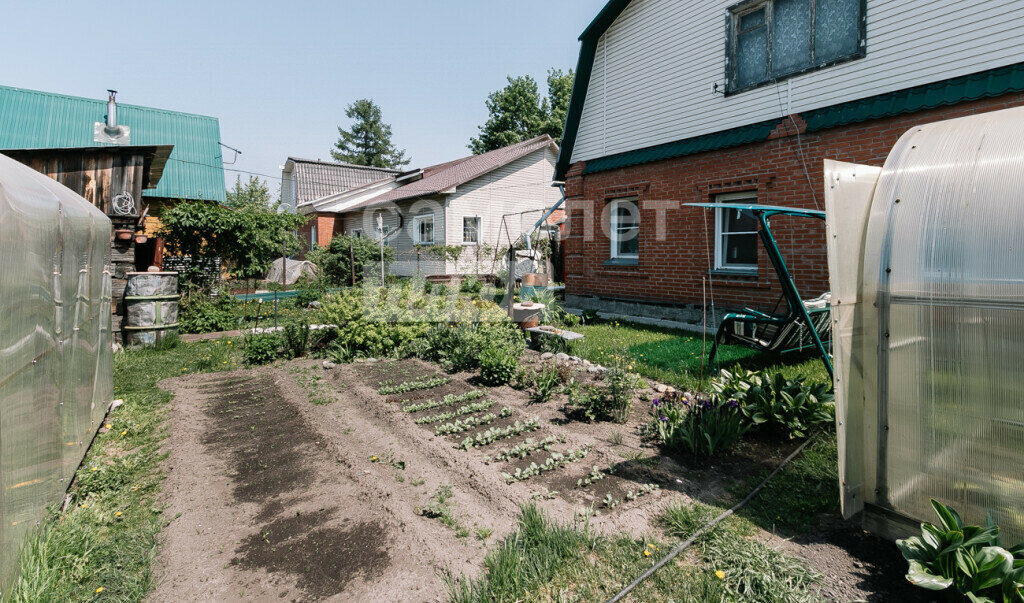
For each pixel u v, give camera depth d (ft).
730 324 18.99
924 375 8.17
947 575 6.95
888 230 8.72
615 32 34.86
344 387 19.77
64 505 10.50
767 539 9.01
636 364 20.65
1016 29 18.65
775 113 26.13
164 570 8.50
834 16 23.97
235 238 40.22
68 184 26.43
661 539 9.05
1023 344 7.07
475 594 7.54
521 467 12.17
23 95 57.52
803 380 14.93
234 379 21.84
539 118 142.31
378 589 7.88
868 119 22.34
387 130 214.69
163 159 32.42
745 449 12.89
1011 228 7.29
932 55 20.75
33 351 8.85
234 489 11.50
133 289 27.30
